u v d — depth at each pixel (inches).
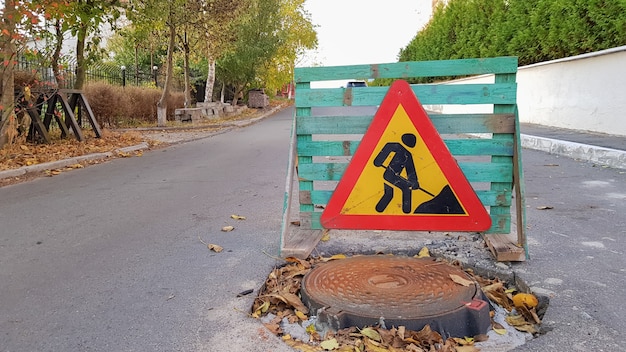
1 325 102.4
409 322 93.4
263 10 1013.8
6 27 344.2
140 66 1202.0
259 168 312.0
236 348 90.7
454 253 138.3
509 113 141.3
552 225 164.1
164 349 91.0
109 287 121.4
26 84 394.6
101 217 193.6
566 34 432.8
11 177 291.4
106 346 92.7
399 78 144.6
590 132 396.5
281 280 124.4
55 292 119.2
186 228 174.2
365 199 144.5
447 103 141.7
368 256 135.8
